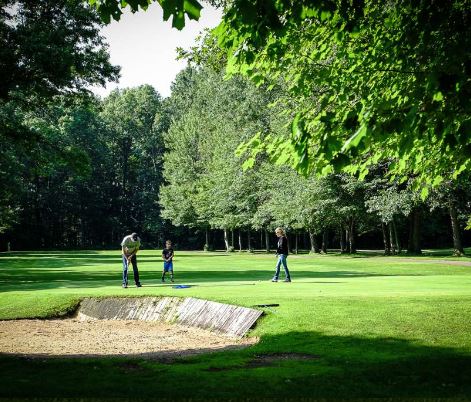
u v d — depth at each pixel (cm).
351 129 562
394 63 675
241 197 5978
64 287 1703
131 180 9569
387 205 3597
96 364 710
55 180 8431
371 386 561
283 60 804
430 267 2769
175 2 432
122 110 9681
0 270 2944
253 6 491
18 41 2098
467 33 562
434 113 557
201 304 1155
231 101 6488
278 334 862
